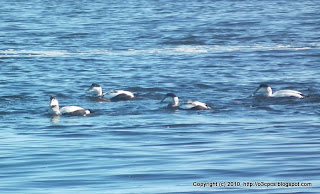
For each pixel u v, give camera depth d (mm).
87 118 36781
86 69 53750
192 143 29953
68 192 22266
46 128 34156
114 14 95625
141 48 65062
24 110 39094
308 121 35094
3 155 27781
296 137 30969
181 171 24781
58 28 79875
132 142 30359
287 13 95062
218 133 32250
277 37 71562
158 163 26078
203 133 32281
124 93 42281
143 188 22703
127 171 24891
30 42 68938
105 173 24672
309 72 51938
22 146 29594
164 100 39750
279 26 80625
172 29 78312
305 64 55469
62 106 40656
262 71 52469
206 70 52969
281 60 57500
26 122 35875
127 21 86750
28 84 47500
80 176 24312
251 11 98500
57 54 61406
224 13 95875
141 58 59125
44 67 54594
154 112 38188
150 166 25625
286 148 28438
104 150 28594
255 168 25031
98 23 84812
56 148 29047
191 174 24359
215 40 70125
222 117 36500
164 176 24172
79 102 41812
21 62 56969
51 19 89562
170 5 108750
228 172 24562
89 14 95688
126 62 57031
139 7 105688
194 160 26469
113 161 26500
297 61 56906
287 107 39062
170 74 51281
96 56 60312
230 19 87875
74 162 26422
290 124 34312
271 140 30312
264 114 37188
